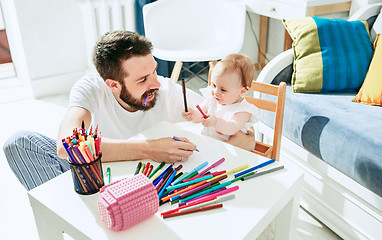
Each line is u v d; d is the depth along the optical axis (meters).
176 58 2.30
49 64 2.92
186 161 1.09
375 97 1.60
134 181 0.85
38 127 2.45
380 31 1.89
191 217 0.87
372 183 1.32
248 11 3.06
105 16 2.87
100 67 1.17
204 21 2.62
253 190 0.96
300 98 1.71
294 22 1.90
